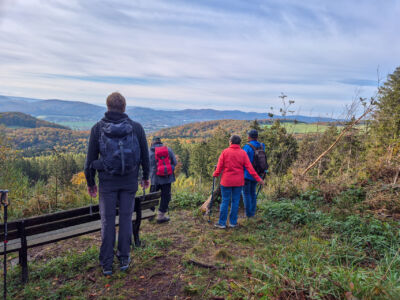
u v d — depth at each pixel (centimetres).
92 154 267
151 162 446
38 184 643
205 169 4031
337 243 307
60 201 589
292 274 230
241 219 459
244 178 446
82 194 622
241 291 225
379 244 297
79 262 292
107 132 254
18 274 272
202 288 236
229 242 351
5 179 656
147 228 425
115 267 282
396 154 614
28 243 263
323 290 205
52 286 249
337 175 636
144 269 278
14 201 564
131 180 276
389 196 436
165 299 225
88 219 296
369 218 377
